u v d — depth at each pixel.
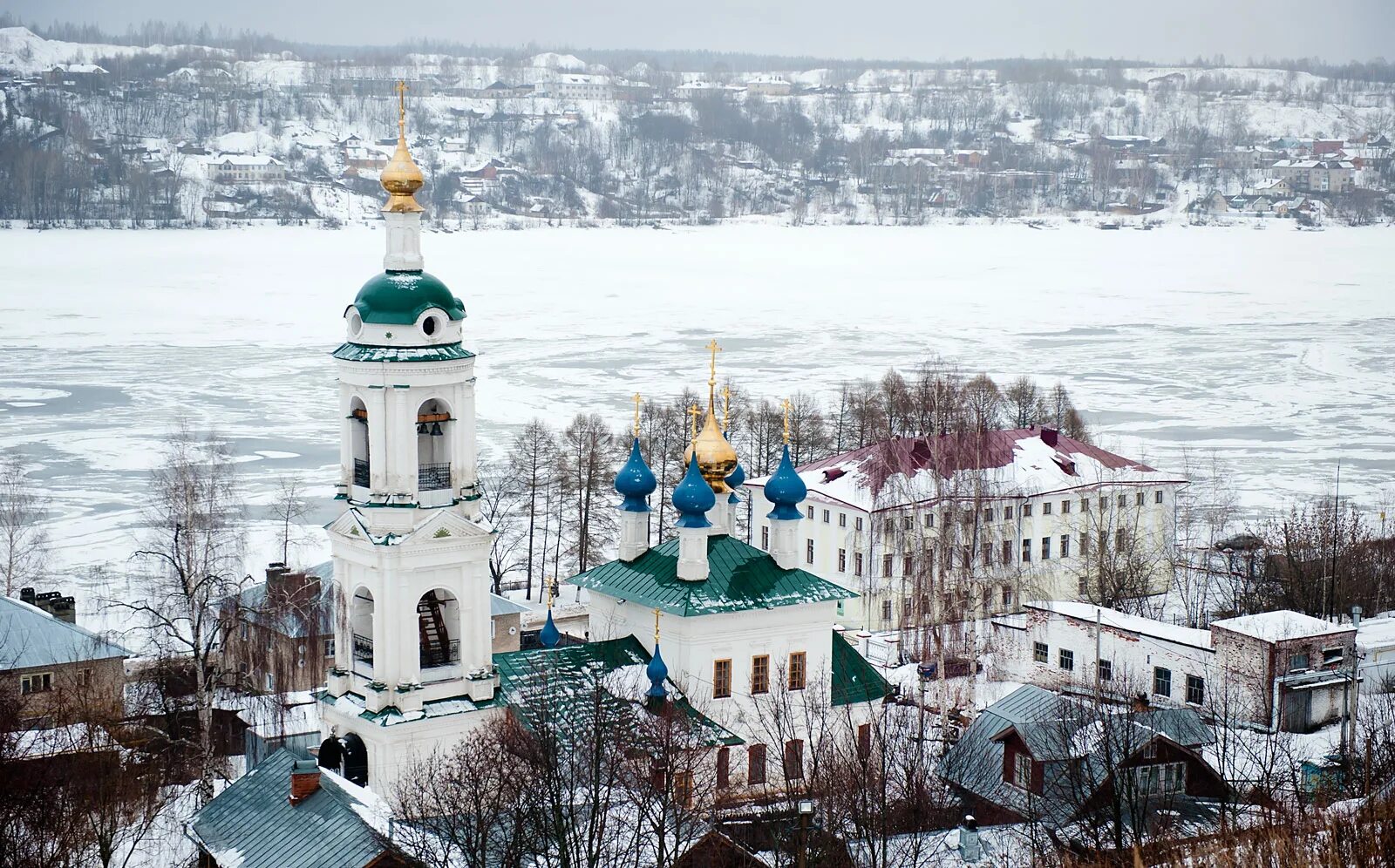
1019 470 155.62
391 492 78.50
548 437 186.75
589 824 68.88
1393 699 111.44
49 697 106.81
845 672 94.69
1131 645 117.75
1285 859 62.06
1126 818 79.19
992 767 87.12
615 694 84.00
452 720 80.12
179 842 81.94
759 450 189.88
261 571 154.62
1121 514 158.50
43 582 150.12
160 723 105.75
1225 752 87.75
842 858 73.25
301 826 68.12
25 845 73.19
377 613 79.06
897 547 147.38
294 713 101.44
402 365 77.31
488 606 81.44
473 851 63.41
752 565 93.00
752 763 90.00
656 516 173.25
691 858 70.12
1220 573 161.00
